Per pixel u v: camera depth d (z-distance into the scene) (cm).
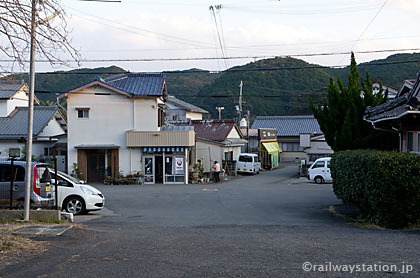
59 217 1123
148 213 1543
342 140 1886
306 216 1420
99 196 1501
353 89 1973
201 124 4172
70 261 655
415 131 1353
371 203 1073
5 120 3469
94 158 3200
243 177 3722
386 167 1004
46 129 3516
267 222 1257
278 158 5666
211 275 573
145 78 3328
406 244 787
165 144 3105
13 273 586
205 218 1380
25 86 3678
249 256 688
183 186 2881
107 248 759
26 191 1079
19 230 915
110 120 3162
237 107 5506
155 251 732
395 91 3862
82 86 3120
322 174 3031
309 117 6197
